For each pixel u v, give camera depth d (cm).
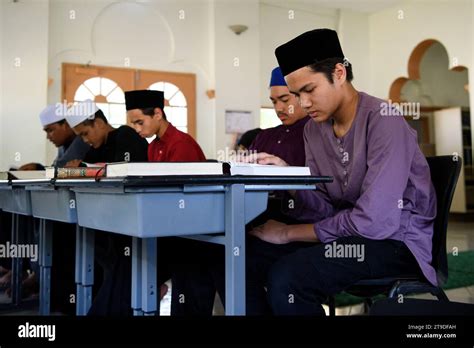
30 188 186
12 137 557
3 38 555
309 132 173
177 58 664
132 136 285
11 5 559
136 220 105
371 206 134
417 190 145
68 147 346
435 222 148
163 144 294
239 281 113
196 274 180
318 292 132
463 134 802
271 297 131
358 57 833
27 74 566
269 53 738
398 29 797
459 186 792
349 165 155
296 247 160
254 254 159
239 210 113
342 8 806
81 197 135
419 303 110
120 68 630
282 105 224
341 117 154
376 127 144
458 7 704
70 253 257
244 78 692
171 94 660
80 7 607
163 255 186
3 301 290
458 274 338
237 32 684
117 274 187
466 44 695
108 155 299
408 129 146
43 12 574
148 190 104
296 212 170
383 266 135
